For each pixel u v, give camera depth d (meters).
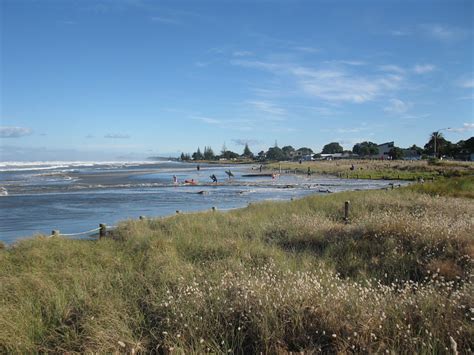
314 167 88.44
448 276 7.43
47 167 114.06
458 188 25.59
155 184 47.50
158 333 5.33
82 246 11.15
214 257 9.16
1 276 8.25
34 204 27.14
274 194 35.81
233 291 6.03
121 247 11.27
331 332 5.03
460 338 4.78
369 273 8.05
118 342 4.71
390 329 5.00
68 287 6.96
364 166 86.06
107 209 24.75
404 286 7.24
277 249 9.98
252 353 4.98
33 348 5.12
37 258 9.76
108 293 6.70
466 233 9.32
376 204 17.59
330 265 8.57
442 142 123.88
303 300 5.64
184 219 14.98
